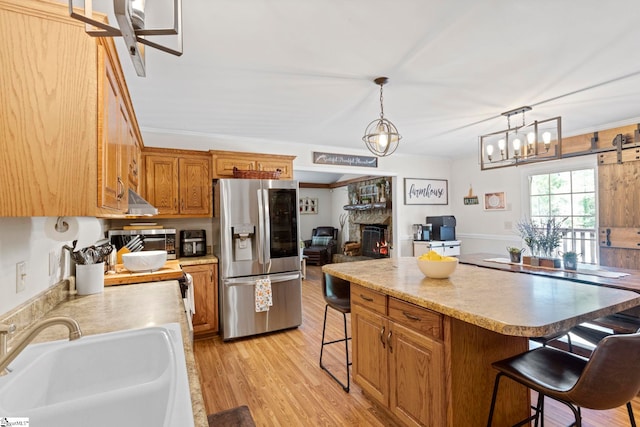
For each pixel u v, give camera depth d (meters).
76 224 1.41
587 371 1.11
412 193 5.60
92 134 1.04
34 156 0.98
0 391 0.87
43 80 1.00
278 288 3.52
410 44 1.97
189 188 3.57
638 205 3.49
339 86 2.58
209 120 3.40
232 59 2.11
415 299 1.62
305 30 1.80
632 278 2.36
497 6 1.62
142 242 3.29
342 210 8.66
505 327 1.18
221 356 2.94
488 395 1.62
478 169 5.52
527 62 2.21
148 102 2.86
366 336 2.11
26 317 1.35
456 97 2.85
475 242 5.57
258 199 3.45
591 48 2.03
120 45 1.92
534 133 2.75
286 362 2.80
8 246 1.24
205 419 0.71
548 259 2.85
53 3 1.01
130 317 1.52
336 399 2.22
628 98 2.91
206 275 3.38
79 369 1.15
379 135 2.63
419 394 1.68
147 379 1.20
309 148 4.65
